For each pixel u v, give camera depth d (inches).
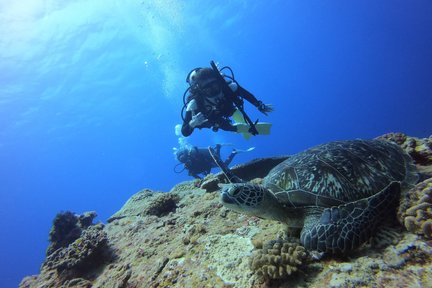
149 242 177.9
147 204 255.6
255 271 108.0
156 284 130.9
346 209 104.9
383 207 106.7
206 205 196.7
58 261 196.4
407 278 83.0
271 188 126.1
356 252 101.2
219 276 117.3
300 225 122.3
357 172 114.7
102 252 189.5
